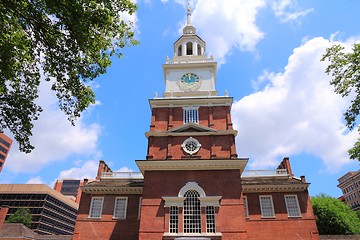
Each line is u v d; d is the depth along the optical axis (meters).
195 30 42.84
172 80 36.44
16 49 15.94
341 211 52.84
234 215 26.02
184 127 31.19
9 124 18.12
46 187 111.12
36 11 14.11
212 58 38.22
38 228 101.62
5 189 109.31
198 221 26.27
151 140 30.78
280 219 33.56
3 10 13.32
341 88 18.69
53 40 15.36
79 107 18.36
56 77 17.16
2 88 16.69
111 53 17.25
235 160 28.03
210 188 27.53
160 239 25.44
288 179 37.38
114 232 33.66
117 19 16.38
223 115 32.28
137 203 35.47
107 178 39.12
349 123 19.28
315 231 32.53
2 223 45.94
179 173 28.53
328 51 18.95
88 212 35.16
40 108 19.03
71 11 13.81
